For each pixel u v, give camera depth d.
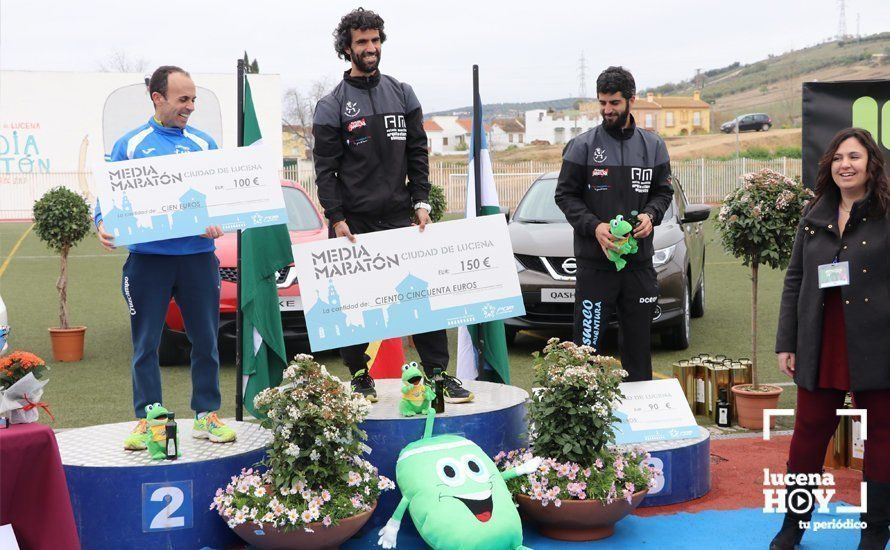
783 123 101.75
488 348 5.91
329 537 4.08
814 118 6.15
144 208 4.60
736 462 5.78
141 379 4.75
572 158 5.33
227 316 8.48
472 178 6.01
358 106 5.11
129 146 4.69
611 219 5.27
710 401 6.92
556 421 4.53
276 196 4.70
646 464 4.68
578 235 5.34
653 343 9.98
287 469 4.10
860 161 4.12
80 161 36.25
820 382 4.27
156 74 4.75
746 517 4.80
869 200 4.14
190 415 6.91
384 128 5.14
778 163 36.78
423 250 4.98
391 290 4.95
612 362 4.66
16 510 3.43
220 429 4.62
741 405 6.64
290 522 4.00
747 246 6.68
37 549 3.45
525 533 4.61
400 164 5.20
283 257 5.29
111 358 9.34
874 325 4.10
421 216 5.13
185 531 4.17
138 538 4.13
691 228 10.37
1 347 4.04
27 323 11.48
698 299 11.39
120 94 35.72
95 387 7.99
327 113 5.09
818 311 4.24
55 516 3.45
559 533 4.50
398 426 4.55
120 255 20.11
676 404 5.29
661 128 99.62
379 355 6.32
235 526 4.09
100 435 4.81
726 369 6.83
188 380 8.22
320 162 5.11
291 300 8.27
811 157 6.18
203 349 4.79
